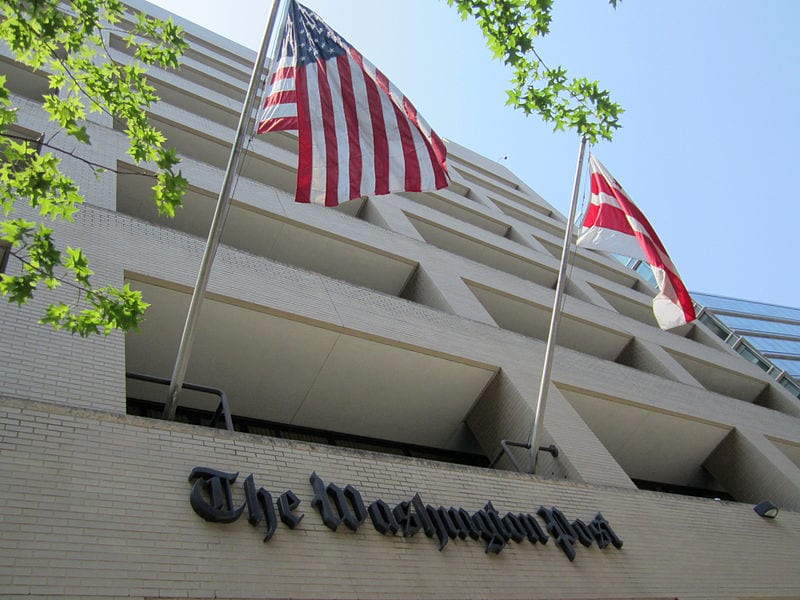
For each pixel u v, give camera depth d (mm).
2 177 7340
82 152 13422
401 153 8930
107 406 7742
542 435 12594
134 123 8547
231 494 7543
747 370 25312
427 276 17484
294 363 11797
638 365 21672
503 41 9000
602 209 12312
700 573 10938
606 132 9828
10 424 6742
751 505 13914
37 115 13781
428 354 12945
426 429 13500
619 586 9695
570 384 15023
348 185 8508
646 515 11602
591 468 12164
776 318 50125
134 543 6414
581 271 27531
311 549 7457
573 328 21172
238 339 11258
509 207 31766
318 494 8055
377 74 9398
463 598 8023
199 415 11289
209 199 14969
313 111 8758
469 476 10148
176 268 11062
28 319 8328
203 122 19625
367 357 12375
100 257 10328
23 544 5887
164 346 10734
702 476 18125
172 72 23438
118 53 20672
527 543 9492
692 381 20469
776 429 19406
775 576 11953
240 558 6883
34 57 8172
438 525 8641
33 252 7121
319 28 9422
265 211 15570
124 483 6898
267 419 12055
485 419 13641
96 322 7398
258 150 19562
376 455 9414
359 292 13875
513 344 15469
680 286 11625
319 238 16391
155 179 14078
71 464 6746
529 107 9734
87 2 8117
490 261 24000
